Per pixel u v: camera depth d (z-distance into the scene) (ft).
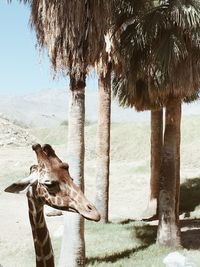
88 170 125.08
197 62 46.78
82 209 13.89
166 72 46.42
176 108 50.96
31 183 14.83
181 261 40.09
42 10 37.11
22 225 67.67
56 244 52.85
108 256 46.75
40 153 14.69
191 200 84.12
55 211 75.00
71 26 37.04
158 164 75.56
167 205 50.44
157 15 44.96
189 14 43.45
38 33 38.73
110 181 108.17
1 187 97.14
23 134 185.98
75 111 40.55
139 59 48.03
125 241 53.93
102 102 65.31
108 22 39.96
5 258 48.26
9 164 123.85
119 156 188.85
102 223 64.54
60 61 38.40
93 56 38.88
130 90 50.96
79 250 41.01
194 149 137.90
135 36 46.57
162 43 44.91
